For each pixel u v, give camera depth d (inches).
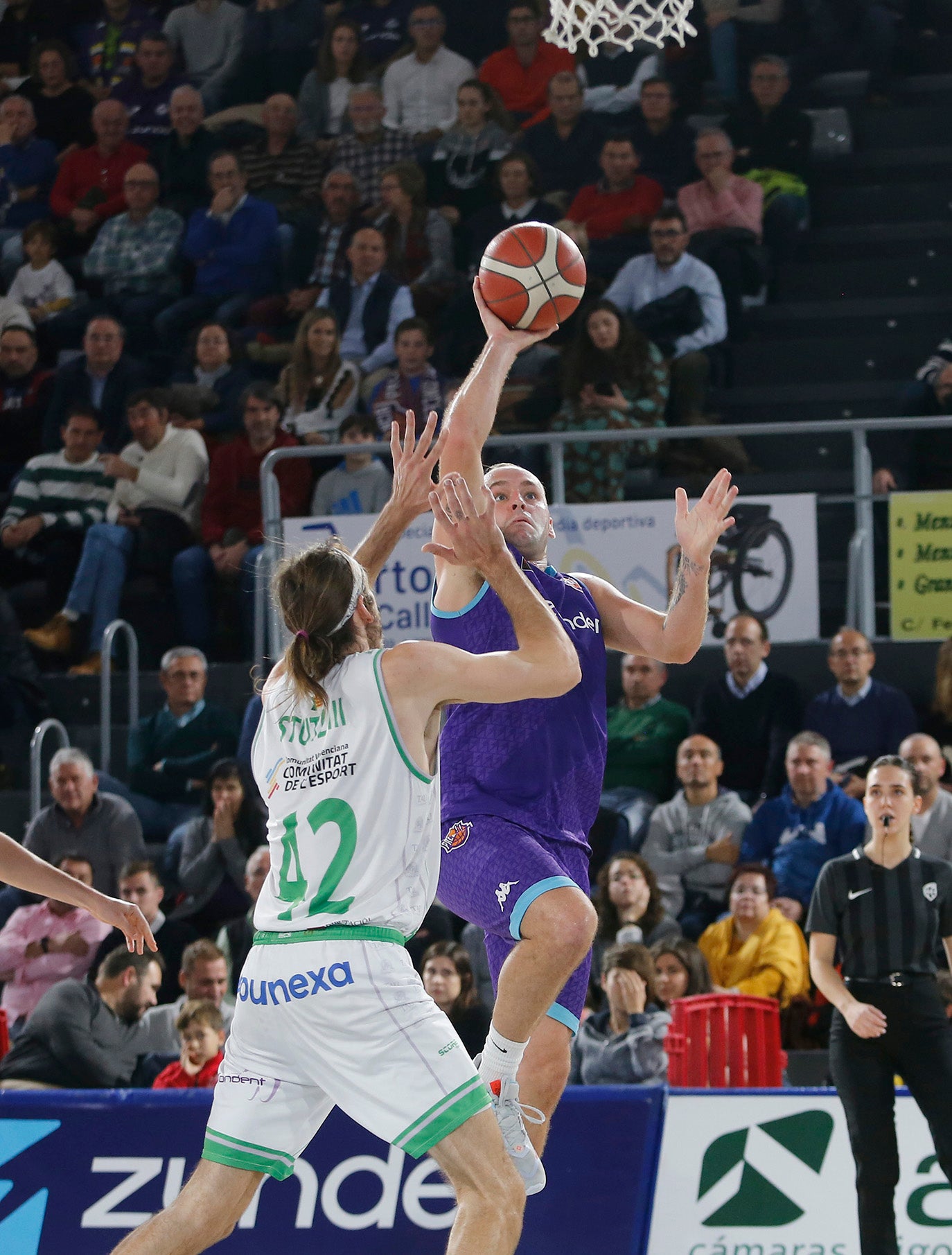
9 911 654.5
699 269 887.1
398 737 259.0
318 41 1117.1
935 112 1049.5
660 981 509.7
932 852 584.7
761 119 1003.9
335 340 869.8
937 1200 416.8
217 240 995.3
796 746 607.5
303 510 829.2
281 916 259.0
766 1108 416.2
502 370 309.0
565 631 307.3
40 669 833.5
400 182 948.6
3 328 1008.2
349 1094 252.1
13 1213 403.9
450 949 512.4
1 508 921.5
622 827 633.0
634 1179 404.8
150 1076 523.8
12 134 1133.7
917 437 775.1
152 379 959.6
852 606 708.7
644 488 832.9
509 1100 278.1
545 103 1046.4
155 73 1125.7
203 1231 259.4
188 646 815.7
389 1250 398.3
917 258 986.1
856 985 414.9
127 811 659.4
